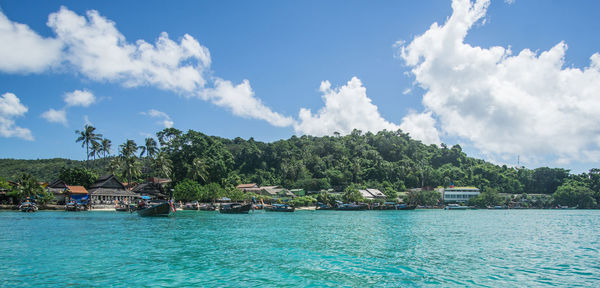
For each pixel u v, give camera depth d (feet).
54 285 53.57
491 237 117.70
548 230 146.10
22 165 460.96
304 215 253.85
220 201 329.93
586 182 532.32
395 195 449.06
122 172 354.13
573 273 63.77
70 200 269.64
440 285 55.26
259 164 524.11
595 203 471.21
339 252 84.48
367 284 55.62
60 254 78.23
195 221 176.14
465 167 640.99
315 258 76.43
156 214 198.18
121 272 61.98
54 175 434.71
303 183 458.50
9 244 91.71
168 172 344.28
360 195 379.55
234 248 89.15
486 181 563.89
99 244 92.89
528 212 375.25
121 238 105.19
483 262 73.26
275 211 296.71
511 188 545.85
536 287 54.60
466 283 56.59
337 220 199.41
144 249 85.87
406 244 98.99
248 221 182.50
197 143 379.55
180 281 56.54
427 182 556.10
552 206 481.87
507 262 73.51
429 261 73.97
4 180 258.98
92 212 240.32
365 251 86.22
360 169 533.96
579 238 117.29
